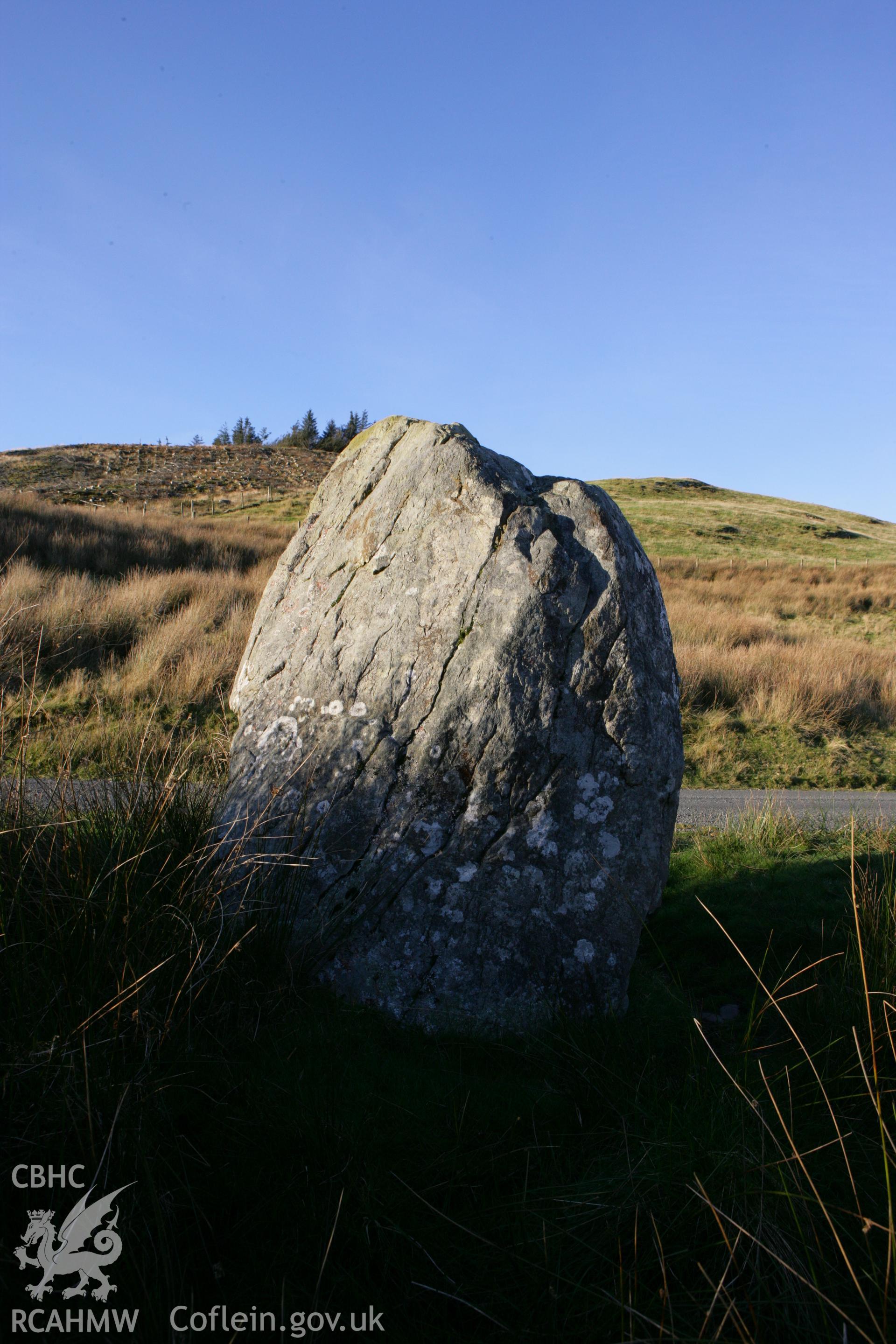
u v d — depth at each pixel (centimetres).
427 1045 268
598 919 296
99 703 539
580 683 316
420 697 320
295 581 390
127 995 224
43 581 1232
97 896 256
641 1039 276
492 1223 191
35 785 394
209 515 3984
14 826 283
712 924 389
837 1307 160
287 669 357
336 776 315
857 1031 262
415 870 295
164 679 905
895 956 286
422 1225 187
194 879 276
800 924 380
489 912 289
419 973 282
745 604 2377
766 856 513
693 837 597
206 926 264
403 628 335
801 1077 248
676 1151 209
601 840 304
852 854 286
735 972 342
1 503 1950
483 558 334
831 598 2489
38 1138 194
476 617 325
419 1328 167
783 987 322
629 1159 205
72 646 954
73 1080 203
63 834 281
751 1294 175
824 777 917
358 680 333
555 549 330
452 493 352
